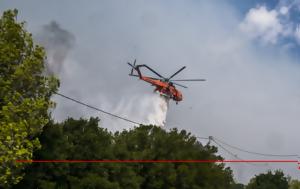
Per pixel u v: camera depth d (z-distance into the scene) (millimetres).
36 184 33500
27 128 23859
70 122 39906
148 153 47719
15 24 26719
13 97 24703
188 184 50406
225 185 60250
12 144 22469
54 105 26547
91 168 38844
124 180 42094
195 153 54062
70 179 36062
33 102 24172
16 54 26031
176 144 51156
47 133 33938
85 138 38906
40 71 26219
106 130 43031
